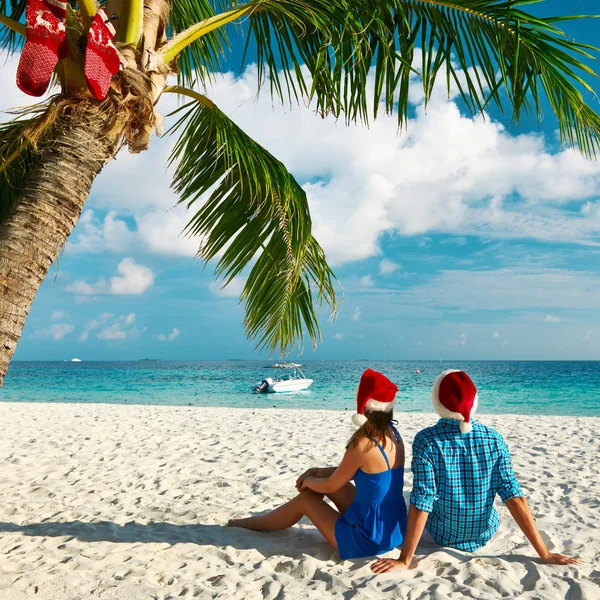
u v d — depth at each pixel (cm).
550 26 348
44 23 243
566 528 389
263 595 281
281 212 436
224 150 415
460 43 398
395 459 319
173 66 358
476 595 266
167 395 3075
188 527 406
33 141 286
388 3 381
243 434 909
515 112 409
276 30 432
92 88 263
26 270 266
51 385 4150
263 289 491
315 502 339
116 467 641
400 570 295
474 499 307
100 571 318
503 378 5034
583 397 2922
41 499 500
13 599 279
